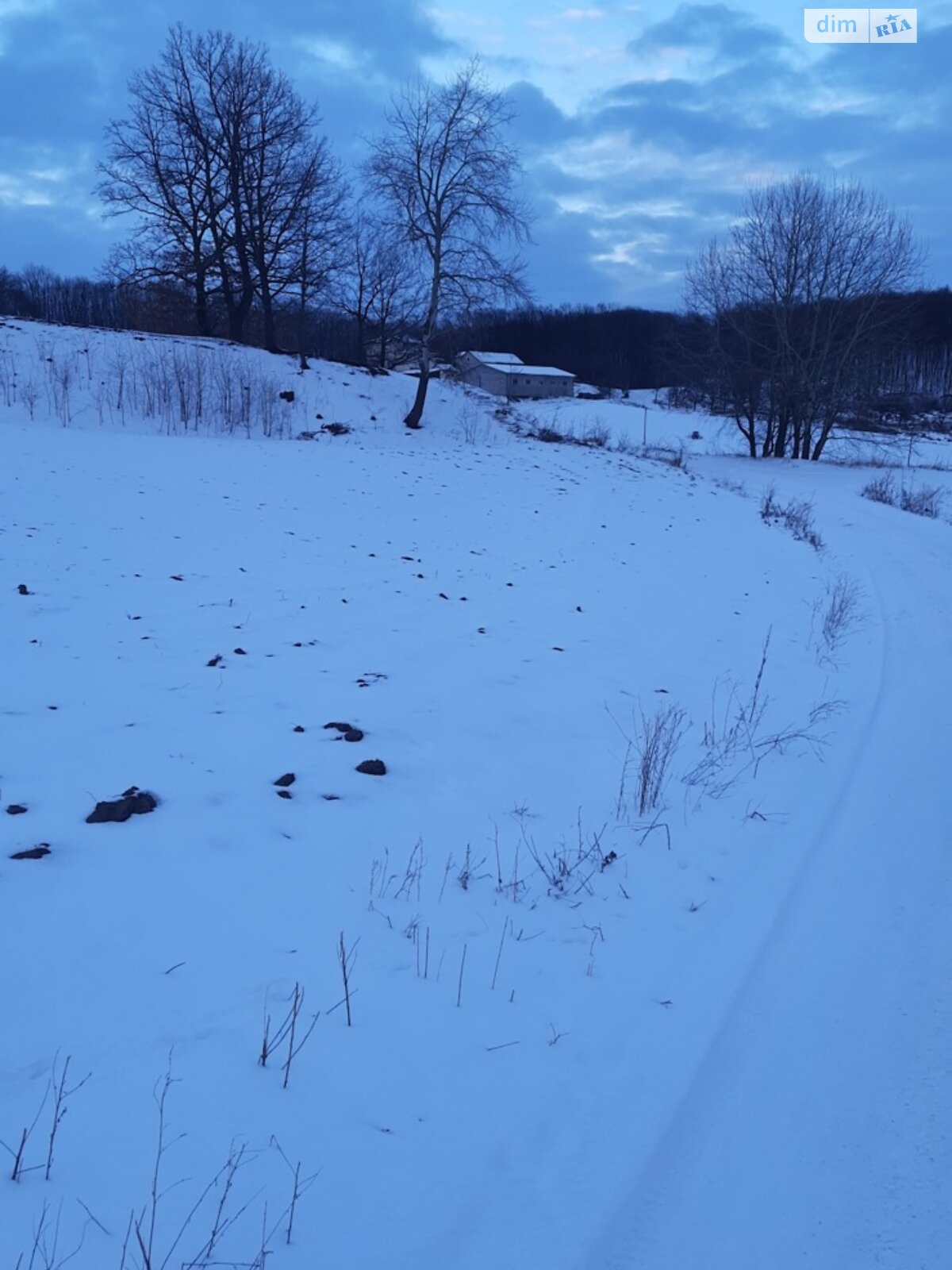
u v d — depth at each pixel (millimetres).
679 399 66250
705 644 9875
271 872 4402
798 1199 2918
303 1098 3031
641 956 4164
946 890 4871
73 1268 2303
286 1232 2531
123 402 25281
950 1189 2988
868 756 6793
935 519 24234
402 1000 3605
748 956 4227
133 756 5492
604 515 18609
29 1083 2908
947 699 8141
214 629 8477
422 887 4461
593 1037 3580
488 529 15898
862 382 39812
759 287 39656
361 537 13906
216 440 21609
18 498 13219
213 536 12656
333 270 36188
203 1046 3184
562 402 65188
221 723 6164
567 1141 3045
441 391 34656
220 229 36281
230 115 35125
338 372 33281
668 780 6133
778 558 16078
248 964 3693
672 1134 3127
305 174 35469
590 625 10203
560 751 6434
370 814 5125
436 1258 2545
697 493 24375
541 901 4512
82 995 3363
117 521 12781
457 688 7473
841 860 5203
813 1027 3746
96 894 4020
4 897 3902
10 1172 2576
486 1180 2840
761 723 7438
